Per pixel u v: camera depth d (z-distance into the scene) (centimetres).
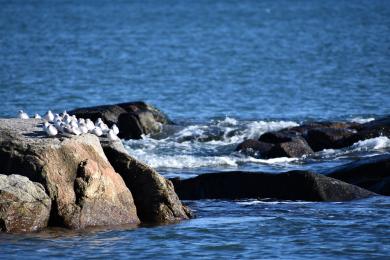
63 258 7506
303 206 9588
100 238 8112
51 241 7938
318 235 8356
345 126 14512
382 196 10012
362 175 10731
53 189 8300
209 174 10262
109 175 8638
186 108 19538
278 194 10000
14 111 18525
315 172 10719
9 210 8075
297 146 13238
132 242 8038
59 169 8394
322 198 9844
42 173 8306
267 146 13525
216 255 7712
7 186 8138
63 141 8525
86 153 8600
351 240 8188
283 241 8162
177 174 12031
